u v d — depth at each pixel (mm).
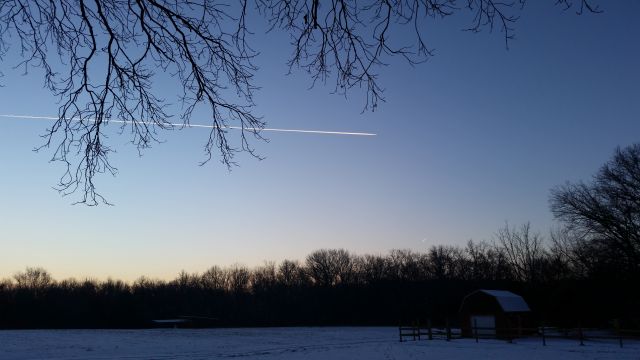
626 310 52719
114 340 54750
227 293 124188
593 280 57406
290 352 39031
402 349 39344
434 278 104438
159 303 118375
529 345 40656
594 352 34375
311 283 119375
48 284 115625
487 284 82562
